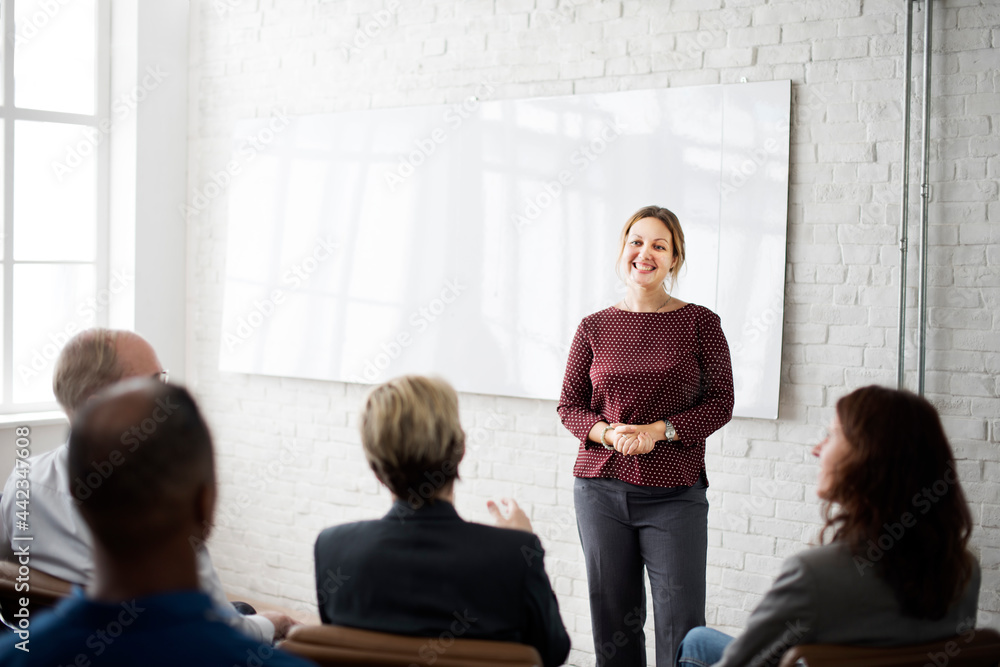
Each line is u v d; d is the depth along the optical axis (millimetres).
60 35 4449
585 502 2863
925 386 3031
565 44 3652
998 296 2922
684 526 2760
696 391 2836
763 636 1572
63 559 1977
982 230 2938
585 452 2893
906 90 2969
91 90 4543
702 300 3355
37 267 4457
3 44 4270
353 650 1520
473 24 3865
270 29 4426
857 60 3107
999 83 2898
